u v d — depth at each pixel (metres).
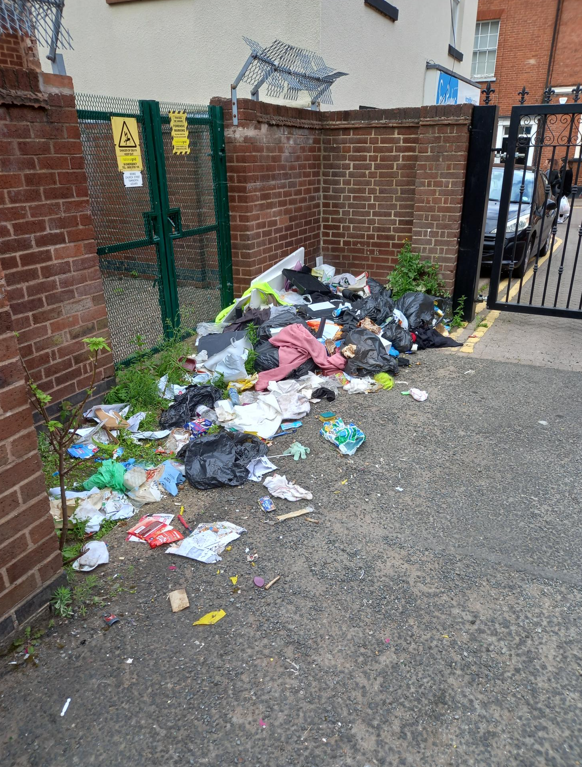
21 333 3.78
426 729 2.11
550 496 3.54
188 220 5.72
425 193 6.67
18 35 3.89
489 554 3.03
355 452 4.01
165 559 2.98
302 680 2.30
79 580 2.83
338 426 4.22
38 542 2.52
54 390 4.09
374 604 2.68
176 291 5.68
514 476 3.75
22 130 3.57
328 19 7.31
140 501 3.44
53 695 2.25
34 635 2.51
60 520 3.20
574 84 20.36
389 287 7.14
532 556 3.01
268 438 4.16
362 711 2.18
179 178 5.48
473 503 3.46
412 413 4.62
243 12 7.46
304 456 3.95
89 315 4.29
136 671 2.35
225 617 2.62
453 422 4.47
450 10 12.02
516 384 5.17
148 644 2.47
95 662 2.39
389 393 4.99
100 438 4.04
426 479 3.71
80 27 8.58
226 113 5.91
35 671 2.35
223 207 6.17
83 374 4.31
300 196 7.25
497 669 2.35
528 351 5.99
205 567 2.92
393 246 7.60
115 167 4.70
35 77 3.59
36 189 3.72
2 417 2.26
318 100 7.40
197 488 3.57
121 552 3.04
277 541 3.12
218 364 5.01
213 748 2.05
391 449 4.07
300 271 7.20
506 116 21.81
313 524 3.26
